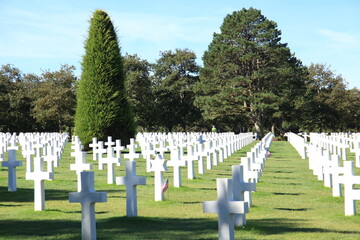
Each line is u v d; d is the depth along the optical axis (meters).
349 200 9.94
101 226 9.00
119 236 8.12
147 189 14.46
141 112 80.69
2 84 79.88
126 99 31.27
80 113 30.69
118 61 31.03
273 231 8.49
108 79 30.67
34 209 10.73
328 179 15.08
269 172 20.08
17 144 37.59
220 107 66.25
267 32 64.00
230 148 29.44
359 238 7.91
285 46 67.00
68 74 70.94
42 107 69.81
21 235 8.27
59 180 16.39
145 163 23.36
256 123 67.69
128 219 9.54
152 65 80.31
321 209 11.05
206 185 15.40
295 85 75.88
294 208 11.17
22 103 76.94
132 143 21.19
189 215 10.19
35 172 10.54
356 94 84.44
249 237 7.97
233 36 66.50
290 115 80.81
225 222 6.36
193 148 19.12
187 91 86.38
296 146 35.56
